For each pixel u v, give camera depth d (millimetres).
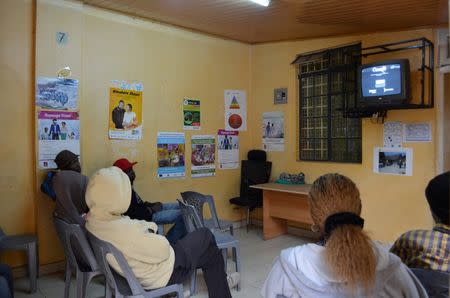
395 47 4199
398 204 4152
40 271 3684
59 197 3092
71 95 3855
